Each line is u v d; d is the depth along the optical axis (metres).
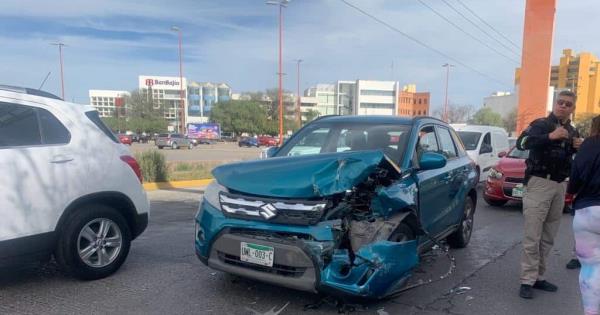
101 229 4.73
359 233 3.69
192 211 9.06
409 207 4.18
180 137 52.12
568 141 4.44
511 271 5.42
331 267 3.56
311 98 144.50
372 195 3.91
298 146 5.41
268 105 107.19
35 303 4.09
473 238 7.19
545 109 37.28
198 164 19.45
